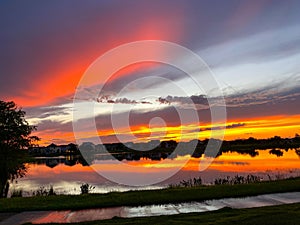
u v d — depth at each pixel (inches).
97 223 423.2
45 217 491.2
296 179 745.6
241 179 868.0
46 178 1416.1
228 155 2385.6
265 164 1440.7
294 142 3853.3
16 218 493.0
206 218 413.1
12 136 1790.1
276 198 544.1
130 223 407.8
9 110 1845.5
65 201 601.6
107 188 947.3
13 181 1386.6
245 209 458.6
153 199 572.4
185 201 554.9
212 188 652.7
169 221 406.9
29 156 1968.5
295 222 375.6
